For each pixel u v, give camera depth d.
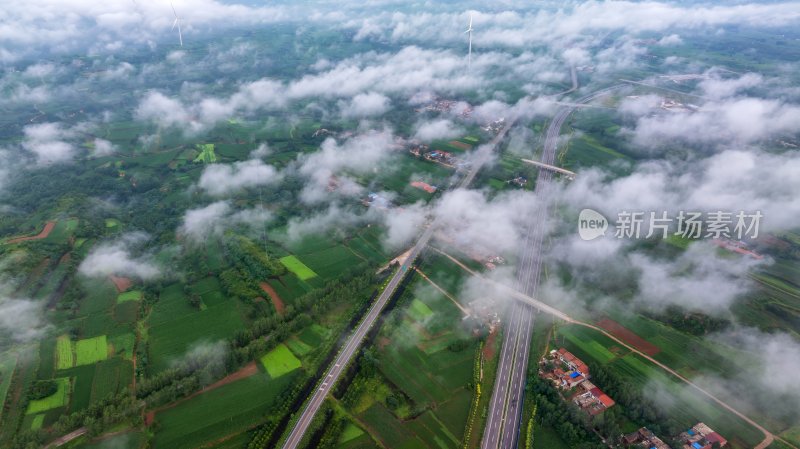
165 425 180.38
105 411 180.12
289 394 193.12
